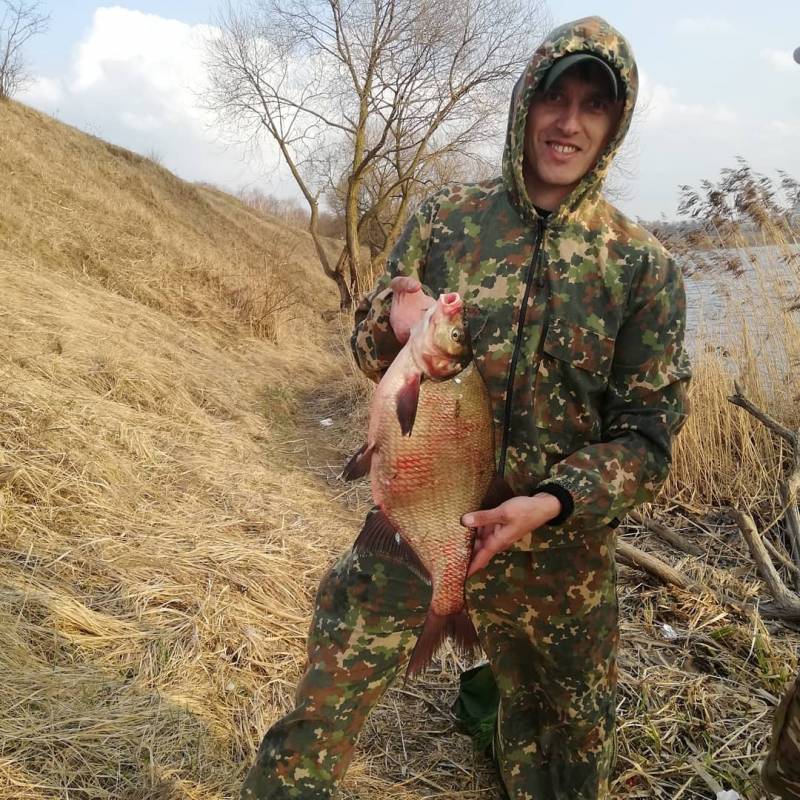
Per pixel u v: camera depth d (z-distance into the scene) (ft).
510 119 7.55
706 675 12.36
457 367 6.63
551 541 7.51
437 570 6.83
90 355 22.12
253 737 10.24
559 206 7.34
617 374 7.55
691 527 18.52
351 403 30.89
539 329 7.39
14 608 10.77
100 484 15.25
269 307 43.01
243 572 13.99
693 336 21.50
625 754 10.57
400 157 67.36
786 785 7.65
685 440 20.04
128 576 12.73
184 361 28.30
